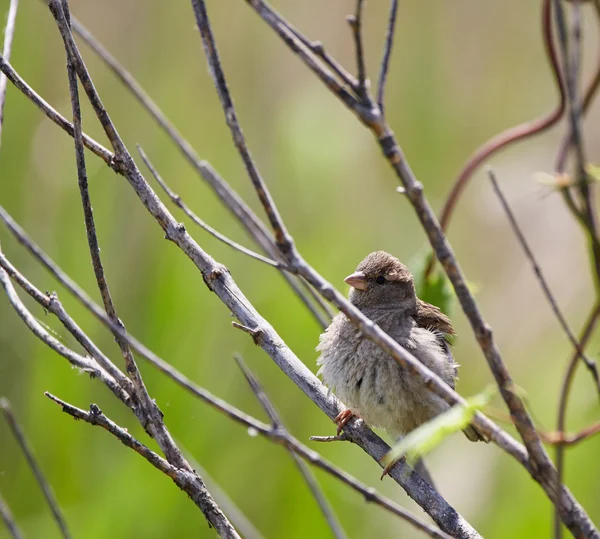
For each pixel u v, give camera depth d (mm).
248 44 13336
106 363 5605
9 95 11820
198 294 11477
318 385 6637
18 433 7199
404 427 7984
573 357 5672
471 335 13008
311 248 12508
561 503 4449
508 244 13484
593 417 11562
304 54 4336
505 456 11328
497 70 13945
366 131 13336
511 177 13766
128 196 11844
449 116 13844
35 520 10773
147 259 11672
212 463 11023
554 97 13922
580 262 13109
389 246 13000
